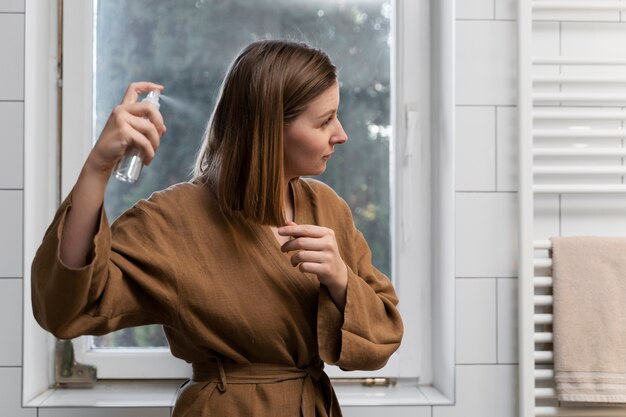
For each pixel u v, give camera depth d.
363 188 1.74
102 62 1.69
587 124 1.63
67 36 1.67
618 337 1.53
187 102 1.69
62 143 1.66
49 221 1.66
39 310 0.91
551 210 1.64
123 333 1.68
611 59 1.58
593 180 1.62
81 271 0.87
